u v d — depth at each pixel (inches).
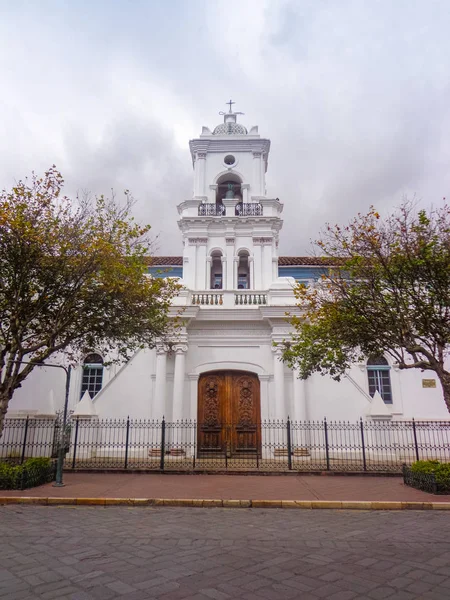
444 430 697.6
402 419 722.8
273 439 695.1
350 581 192.9
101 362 798.5
